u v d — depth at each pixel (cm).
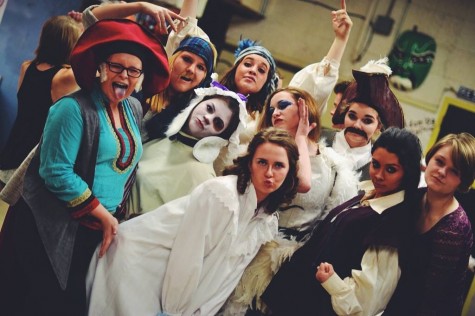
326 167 248
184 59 249
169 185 228
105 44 199
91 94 202
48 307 200
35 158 200
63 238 197
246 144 253
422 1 476
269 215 222
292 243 244
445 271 223
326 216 243
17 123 264
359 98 266
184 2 266
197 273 204
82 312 206
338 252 232
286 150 210
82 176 198
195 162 231
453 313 228
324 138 275
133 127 214
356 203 239
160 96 250
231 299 236
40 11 437
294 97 248
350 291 223
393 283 226
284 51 498
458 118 474
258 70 270
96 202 198
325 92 271
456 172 222
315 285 235
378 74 268
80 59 199
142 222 207
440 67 475
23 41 439
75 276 208
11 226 216
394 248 227
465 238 224
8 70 441
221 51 502
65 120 191
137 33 204
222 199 202
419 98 478
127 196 223
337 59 272
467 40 472
